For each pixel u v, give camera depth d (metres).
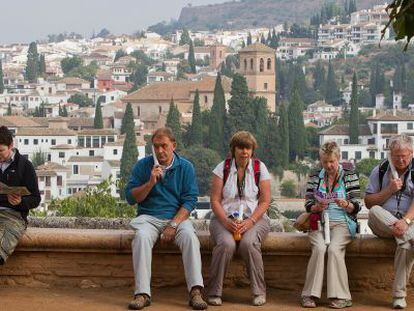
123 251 14.41
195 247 13.91
